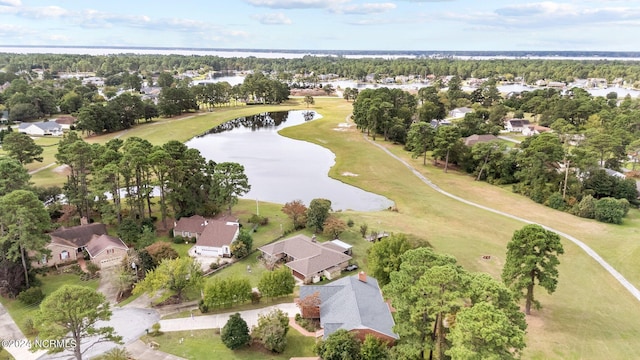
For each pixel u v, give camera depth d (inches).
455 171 4709.6
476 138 5438.0
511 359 1220.5
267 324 1786.4
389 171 4623.5
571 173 3878.0
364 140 5984.3
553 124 5615.2
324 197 3878.0
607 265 2583.7
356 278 2086.6
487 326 1199.6
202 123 7140.8
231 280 2065.7
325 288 2041.1
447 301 1419.8
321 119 7637.8
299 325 1941.4
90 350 1738.4
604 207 3356.3
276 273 2121.1
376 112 5836.6
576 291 2294.5
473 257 2647.6
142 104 6756.9
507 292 1418.6
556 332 1926.7
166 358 1704.0
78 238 2628.0
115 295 2191.2
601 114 5974.4
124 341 1807.3
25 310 2033.7
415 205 3651.6
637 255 2699.3
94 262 2443.4
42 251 2226.9
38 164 4480.8
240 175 3157.0
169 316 2011.6
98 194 2795.3
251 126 7303.2
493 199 3848.4
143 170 3080.7
